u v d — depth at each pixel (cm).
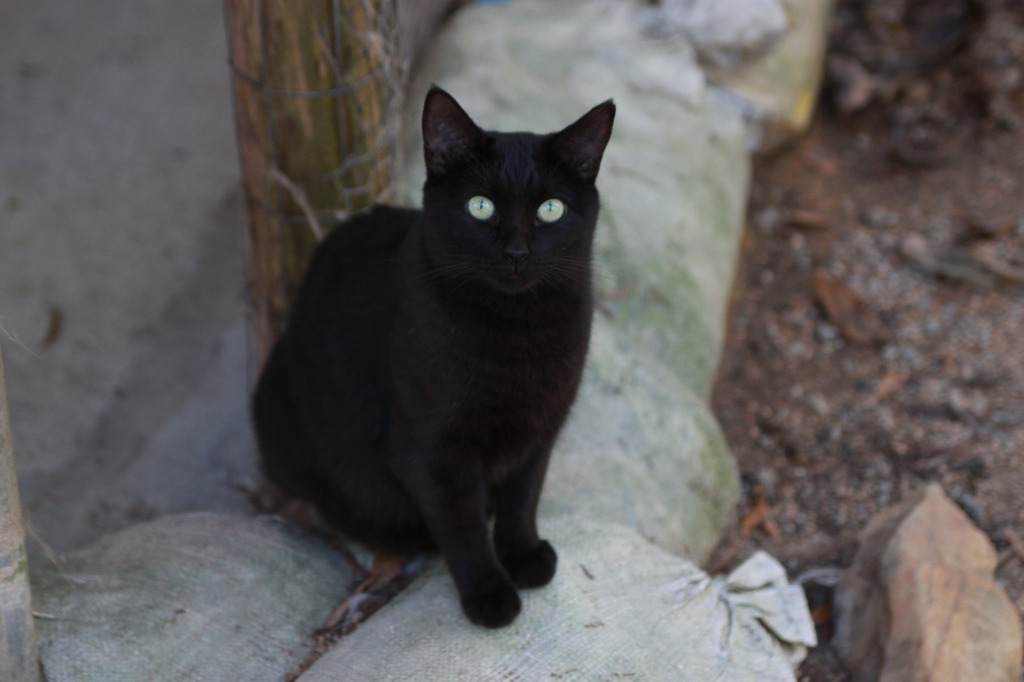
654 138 355
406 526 224
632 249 309
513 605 192
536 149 185
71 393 340
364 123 240
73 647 178
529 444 204
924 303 373
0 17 478
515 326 186
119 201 405
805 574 259
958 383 337
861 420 326
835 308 370
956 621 217
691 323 307
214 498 303
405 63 260
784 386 342
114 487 309
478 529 200
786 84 410
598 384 265
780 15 401
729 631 203
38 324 361
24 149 421
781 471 310
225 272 378
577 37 388
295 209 246
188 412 332
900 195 423
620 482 250
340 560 230
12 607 166
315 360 218
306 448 230
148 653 182
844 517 291
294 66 225
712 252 336
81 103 442
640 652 190
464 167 184
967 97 458
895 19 484
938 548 234
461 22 388
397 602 205
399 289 194
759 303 378
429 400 189
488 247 182
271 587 210
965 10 479
